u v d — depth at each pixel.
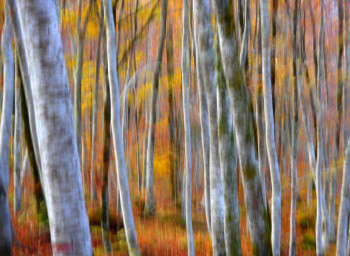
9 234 3.36
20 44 7.97
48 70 2.71
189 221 8.23
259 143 9.49
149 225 13.59
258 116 9.48
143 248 10.10
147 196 16.14
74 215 2.78
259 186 4.67
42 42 2.69
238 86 4.59
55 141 2.74
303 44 11.91
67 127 2.77
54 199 2.77
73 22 13.16
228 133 5.12
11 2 7.61
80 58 12.50
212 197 6.00
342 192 6.96
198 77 8.04
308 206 16.05
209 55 5.84
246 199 4.73
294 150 10.13
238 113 4.63
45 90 2.71
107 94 9.12
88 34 13.05
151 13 12.78
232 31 4.53
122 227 12.27
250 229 4.75
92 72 14.76
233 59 4.57
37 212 9.95
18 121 12.65
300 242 13.01
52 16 2.73
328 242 12.24
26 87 8.04
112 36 7.70
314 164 12.05
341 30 12.52
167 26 16.61
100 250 9.50
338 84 12.77
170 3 16.61
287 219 14.95
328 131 16.41
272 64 9.26
